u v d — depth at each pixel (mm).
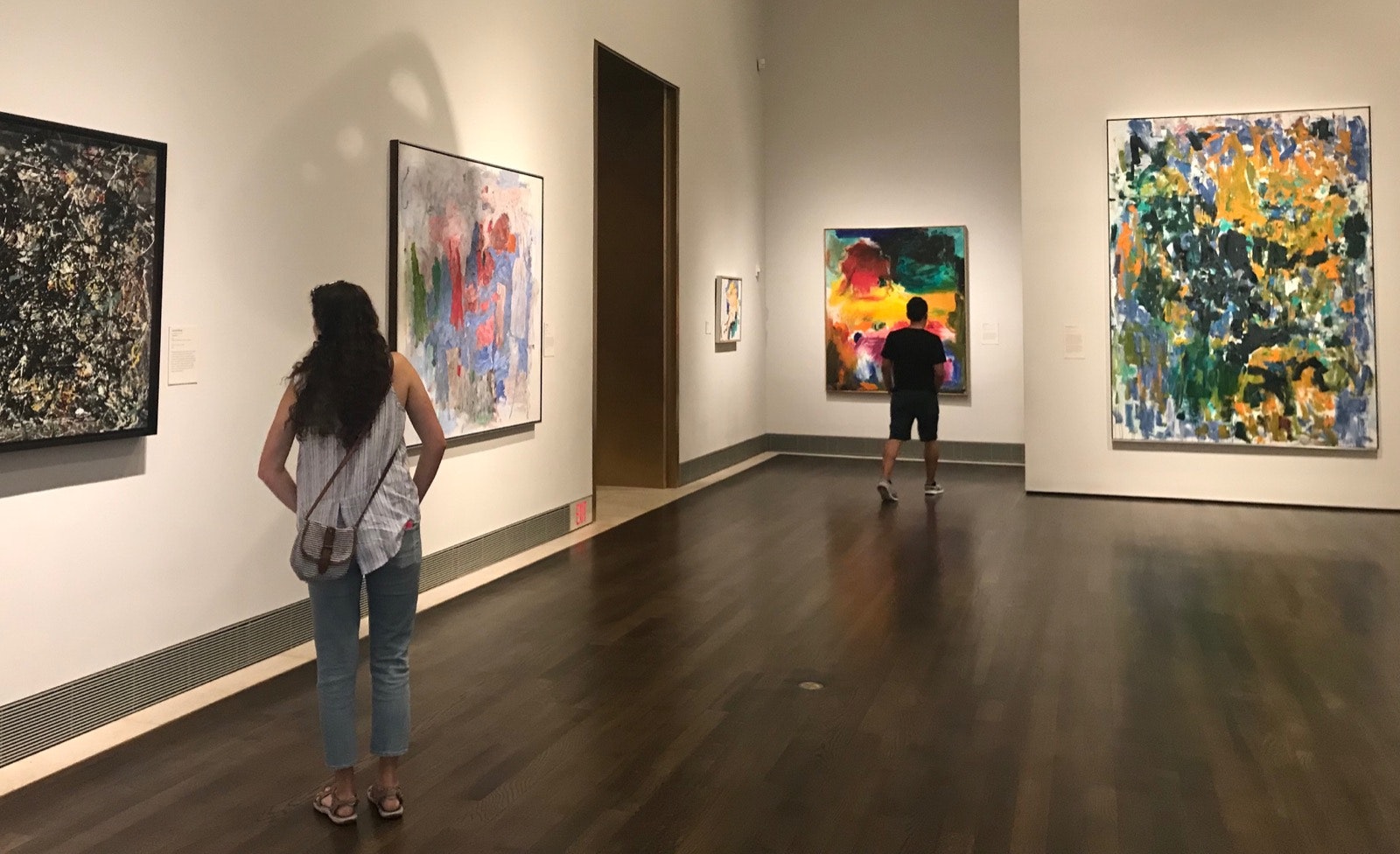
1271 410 9609
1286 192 9484
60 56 4148
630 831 3494
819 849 3371
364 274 5980
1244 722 4434
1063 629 5770
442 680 4992
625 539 8219
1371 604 6242
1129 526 8688
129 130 4469
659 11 10055
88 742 4250
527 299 7680
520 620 5984
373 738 3598
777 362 13398
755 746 4203
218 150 4949
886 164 12797
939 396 12742
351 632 3547
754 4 12828
